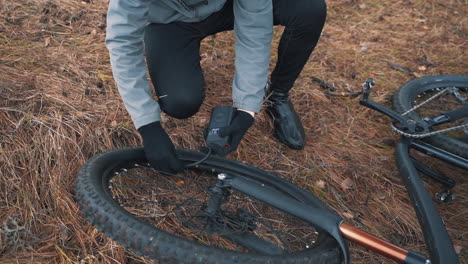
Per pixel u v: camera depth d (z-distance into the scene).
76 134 2.12
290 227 1.98
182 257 1.47
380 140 2.53
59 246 1.80
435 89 2.77
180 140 2.25
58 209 1.90
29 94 2.21
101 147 2.12
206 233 1.84
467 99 2.67
